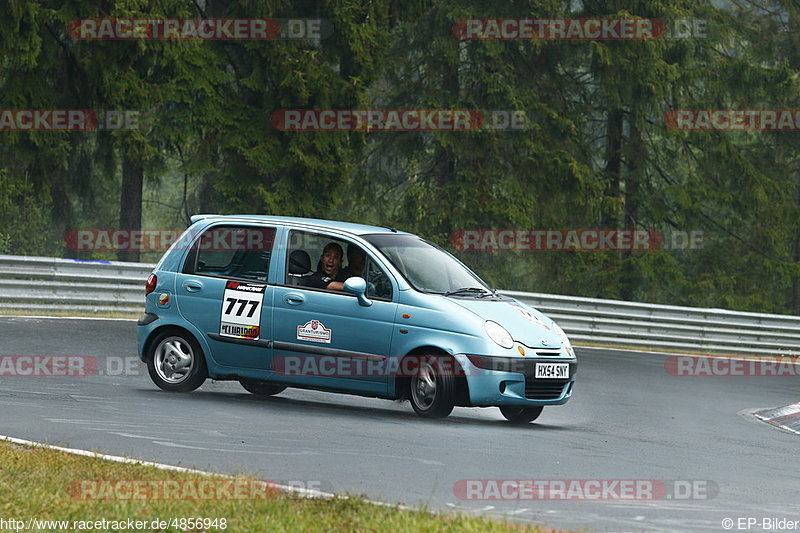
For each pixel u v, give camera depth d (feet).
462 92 330.34
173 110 276.21
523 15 326.65
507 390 98.32
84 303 184.44
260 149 276.82
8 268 180.04
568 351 102.68
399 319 99.60
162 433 83.30
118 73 259.19
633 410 125.18
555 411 119.14
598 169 358.23
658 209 362.53
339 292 102.06
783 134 368.07
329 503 60.39
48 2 260.42
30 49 250.57
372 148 340.39
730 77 355.56
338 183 284.61
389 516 57.36
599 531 60.13
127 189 288.92
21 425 83.51
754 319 226.58
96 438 79.77
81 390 105.29
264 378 104.12
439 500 65.82
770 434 113.70
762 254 379.96
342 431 88.89
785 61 356.18
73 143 285.23
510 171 331.57
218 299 105.91
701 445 100.53
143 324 108.78
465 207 322.14
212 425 88.28
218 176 286.66
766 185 363.15
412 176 341.41
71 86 269.85
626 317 216.95
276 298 103.76
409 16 294.87
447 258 108.47
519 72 335.06
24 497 59.36
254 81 274.98
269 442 81.76
